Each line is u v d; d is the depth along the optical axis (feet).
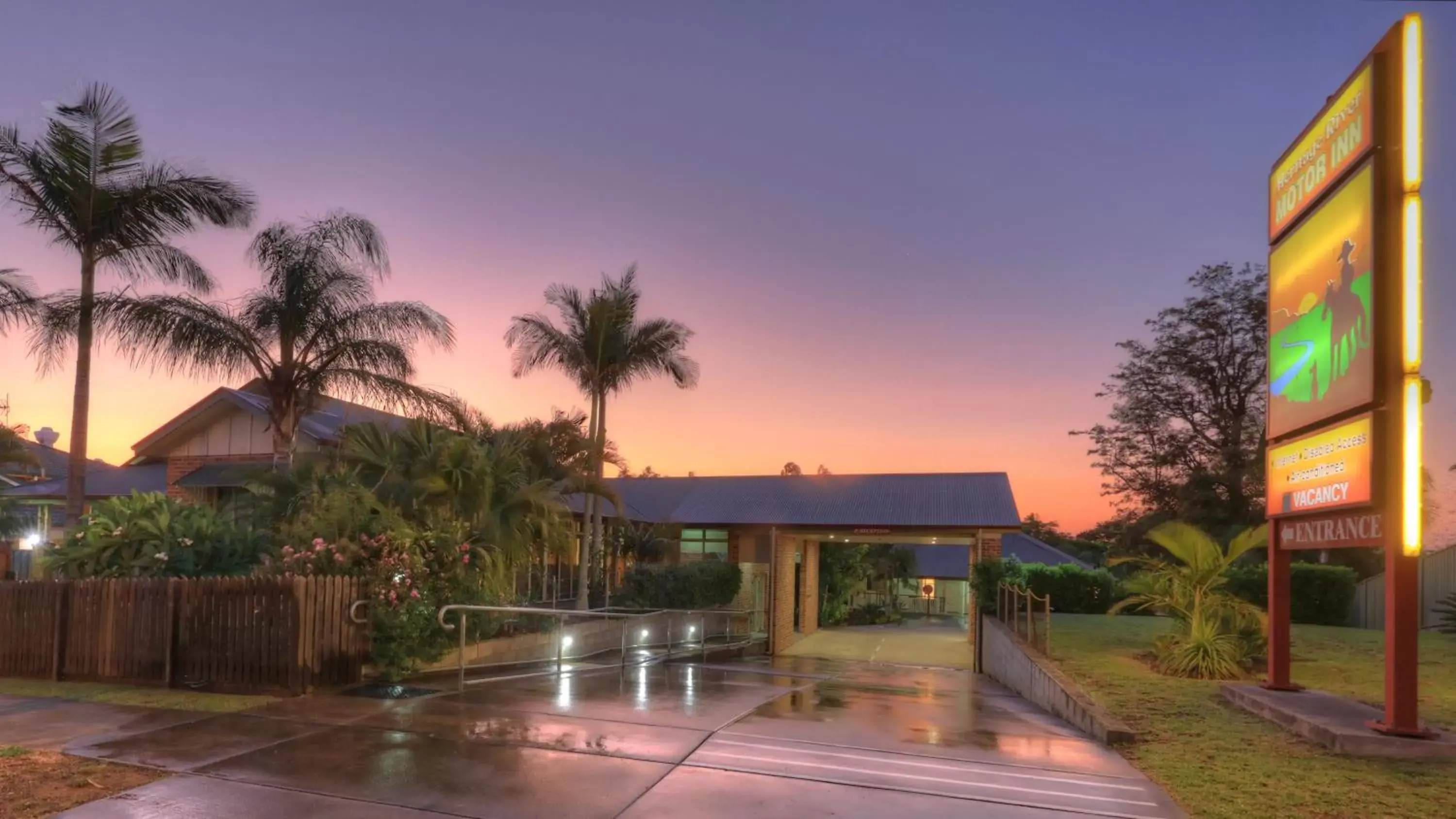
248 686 32.58
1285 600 33.40
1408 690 25.66
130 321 53.98
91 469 87.92
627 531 82.23
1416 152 26.11
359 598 34.68
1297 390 31.71
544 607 63.98
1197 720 29.89
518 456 52.47
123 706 29.76
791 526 83.30
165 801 19.53
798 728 28.63
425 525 40.98
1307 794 21.35
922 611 144.46
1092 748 26.48
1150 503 129.70
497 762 23.15
